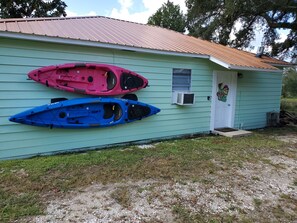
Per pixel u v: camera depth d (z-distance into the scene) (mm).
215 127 8320
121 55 5770
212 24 15219
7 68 4410
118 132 6035
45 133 5008
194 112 7508
